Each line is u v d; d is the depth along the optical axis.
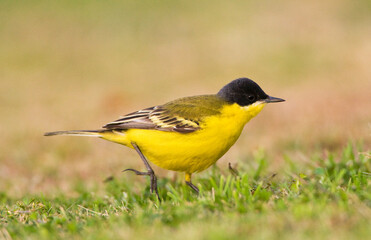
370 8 31.83
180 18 35.22
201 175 10.45
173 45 31.36
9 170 15.03
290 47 27.89
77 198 10.20
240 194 7.65
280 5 34.94
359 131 13.98
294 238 5.32
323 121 16.34
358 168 9.11
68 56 31.45
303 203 6.66
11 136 19.17
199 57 28.81
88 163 14.88
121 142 9.55
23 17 37.50
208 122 8.82
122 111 22.50
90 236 6.29
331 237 5.27
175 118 8.91
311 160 10.41
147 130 9.12
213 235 5.51
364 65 23.75
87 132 9.76
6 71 29.73
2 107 24.38
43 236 6.48
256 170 10.42
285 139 14.95
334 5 33.19
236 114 9.09
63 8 38.72
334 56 25.86
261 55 27.69
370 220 5.67
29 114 22.80
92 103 23.86
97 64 29.98
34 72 29.41
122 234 6.10
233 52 28.50
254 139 15.98
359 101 18.42
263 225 5.80
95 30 34.62
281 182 8.59
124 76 27.77
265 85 23.89
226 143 9.09
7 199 10.89
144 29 34.03
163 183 10.14
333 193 7.04
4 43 33.75
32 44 33.34
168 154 9.05
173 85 25.53
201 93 23.69
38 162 15.80
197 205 7.20
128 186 10.34
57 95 25.77
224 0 37.66
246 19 33.38
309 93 21.06
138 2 38.38
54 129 20.11
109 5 38.50
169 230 6.12
